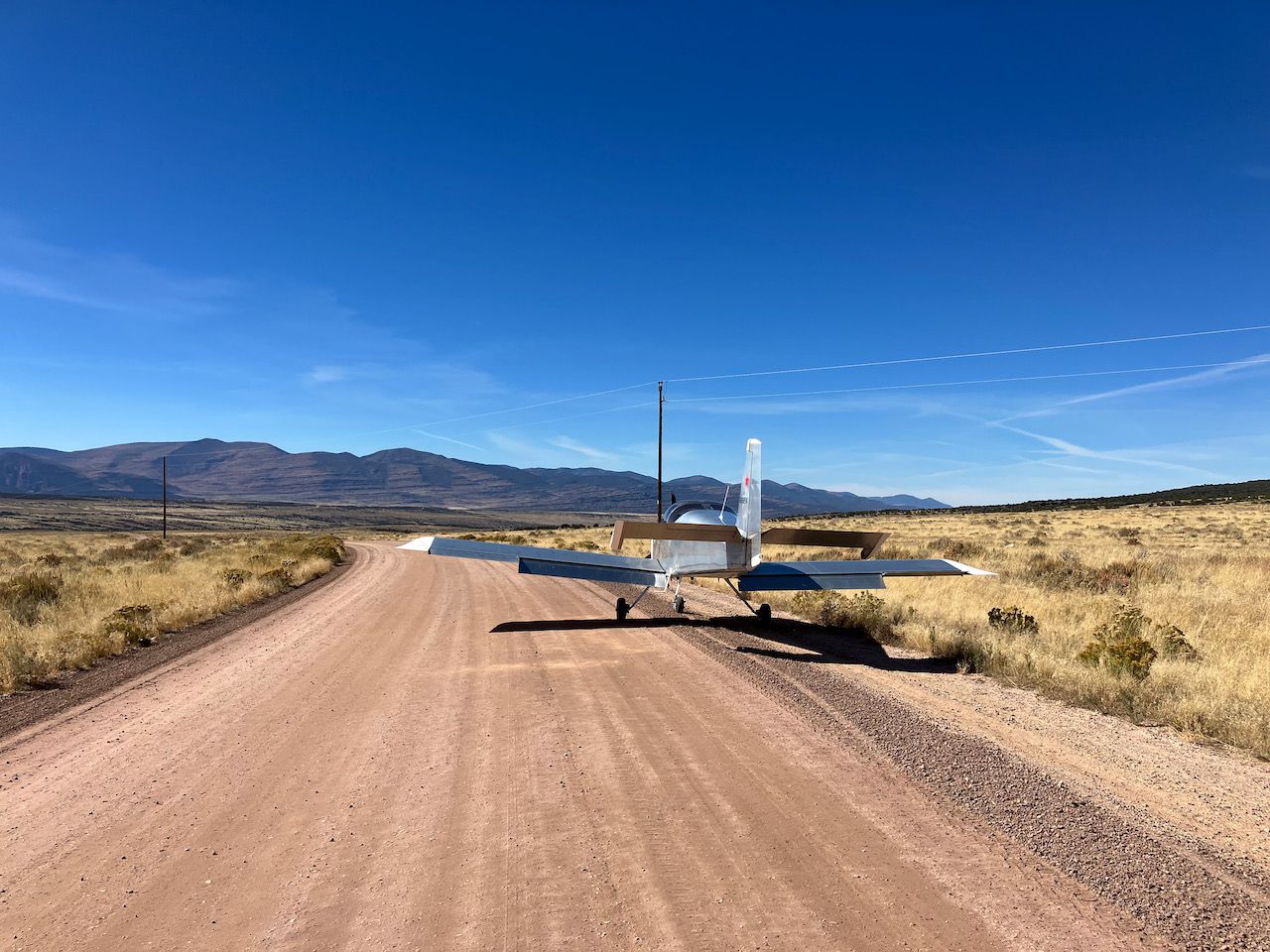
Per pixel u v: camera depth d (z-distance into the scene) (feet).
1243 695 24.76
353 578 78.84
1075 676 27.53
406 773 18.72
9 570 83.87
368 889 12.80
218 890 12.84
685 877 13.09
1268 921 11.67
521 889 12.73
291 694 27.17
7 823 15.87
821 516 319.88
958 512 303.48
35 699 26.89
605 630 42.16
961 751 19.95
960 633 36.60
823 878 13.01
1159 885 12.83
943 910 11.93
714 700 25.59
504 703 25.55
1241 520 167.63
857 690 26.96
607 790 17.29
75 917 11.98
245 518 604.49
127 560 99.66
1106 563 72.64
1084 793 17.04
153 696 27.14
